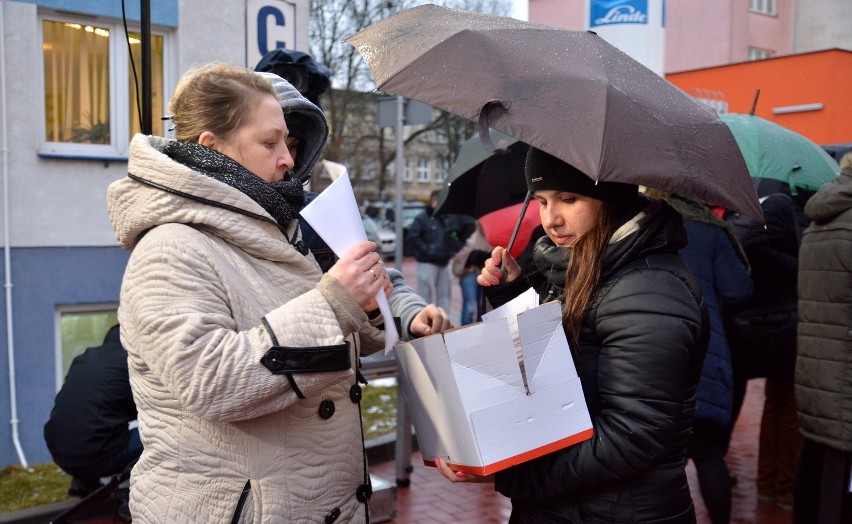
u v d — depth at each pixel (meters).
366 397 7.29
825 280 3.48
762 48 28.95
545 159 2.05
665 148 1.89
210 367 1.62
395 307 2.44
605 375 1.93
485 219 4.44
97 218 6.16
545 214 2.12
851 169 3.51
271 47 6.25
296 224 1.99
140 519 1.79
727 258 3.86
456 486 5.22
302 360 1.68
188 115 1.88
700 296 2.04
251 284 1.79
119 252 6.27
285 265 1.88
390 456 5.88
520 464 2.02
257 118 1.88
